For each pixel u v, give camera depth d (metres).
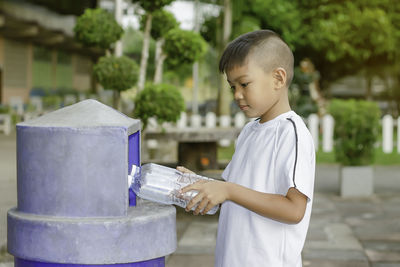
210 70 35.09
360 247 5.22
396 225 6.23
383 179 9.75
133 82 6.14
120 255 1.56
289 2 17.97
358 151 8.08
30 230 1.56
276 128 1.77
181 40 6.59
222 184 1.65
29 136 1.59
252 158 1.80
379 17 19.12
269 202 1.64
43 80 27.59
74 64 33.38
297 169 1.67
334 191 8.56
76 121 1.60
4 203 6.00
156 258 1.66
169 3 6.40
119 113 1.74
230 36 14.97
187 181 1.69
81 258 1.54
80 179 1.56
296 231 1.76
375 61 22.03
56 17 24.05
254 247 1.76
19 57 24.14
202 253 4.91
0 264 4.20
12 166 9.07
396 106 28.14
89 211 1.57
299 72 19.48
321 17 19.44
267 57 1.71
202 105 32.56
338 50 19.62
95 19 6.21
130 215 1.60
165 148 12.96
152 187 1.66
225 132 7.02
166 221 1.64
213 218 6.34
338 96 37.28
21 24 19.64
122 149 1.57
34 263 1.59
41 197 1.59
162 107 6.11
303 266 4.60
